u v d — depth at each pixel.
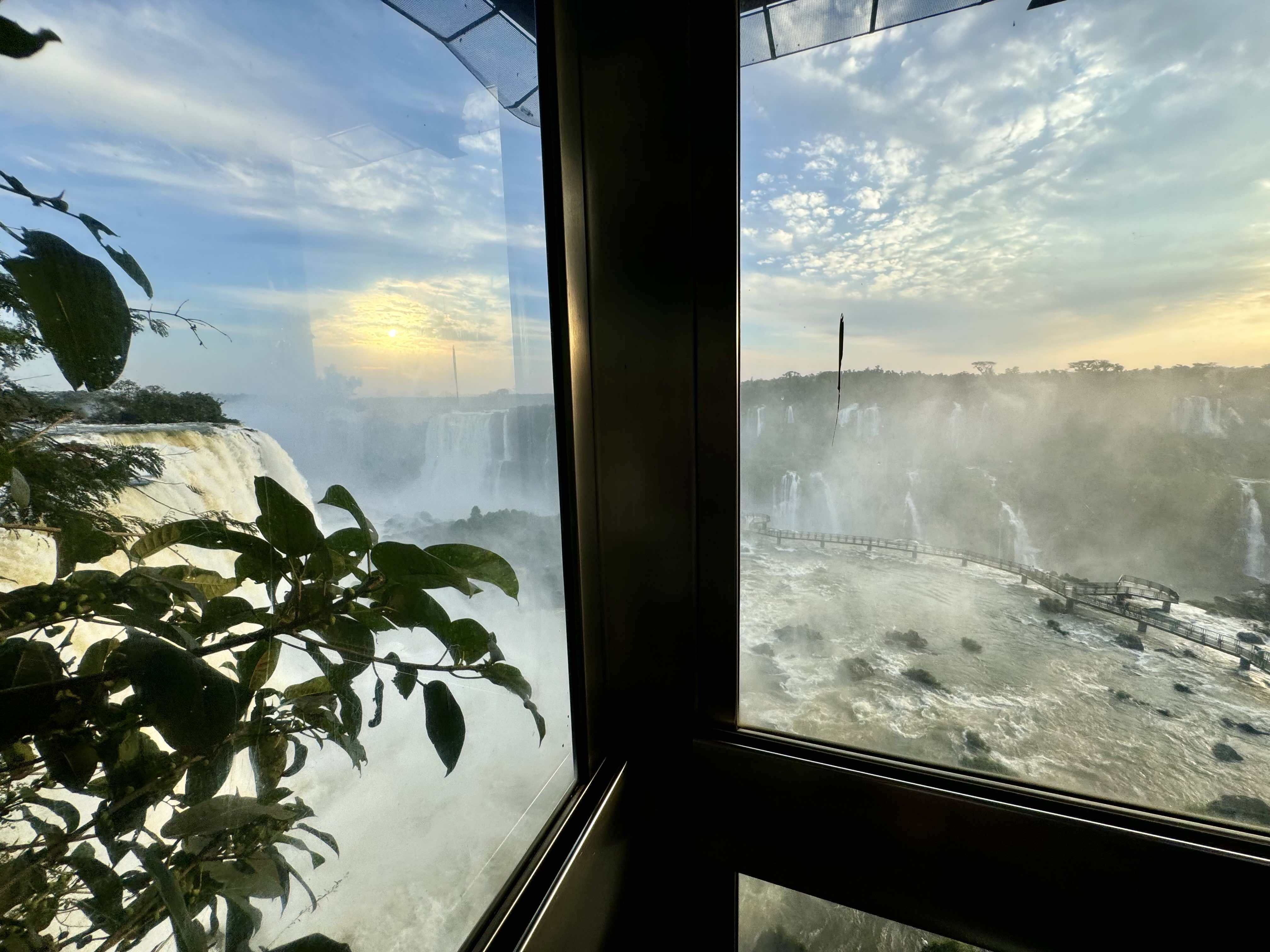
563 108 0.78
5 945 0.28
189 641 0.35
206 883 0.37
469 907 0.67
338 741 0.46
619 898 0.93
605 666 0.98
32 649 0.28
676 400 0.96
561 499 0.87
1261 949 0.77
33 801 0.28
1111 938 0.84
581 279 0.85
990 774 0.95
